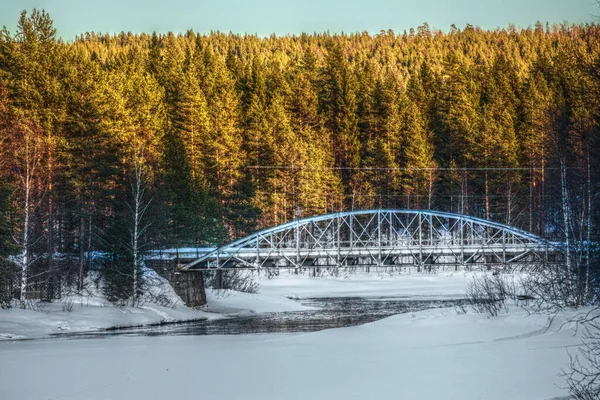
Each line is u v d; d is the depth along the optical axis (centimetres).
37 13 7962
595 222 3506
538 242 6538
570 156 5972
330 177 10688
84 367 2858
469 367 2559
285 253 6525
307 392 2280
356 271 10238
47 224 5666
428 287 8569
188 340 3962
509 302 4538
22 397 2294
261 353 3203
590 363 2464
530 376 2345
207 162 9906
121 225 5562
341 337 3734
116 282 5444
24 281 4822
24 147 5716
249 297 7056
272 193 10094
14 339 4119
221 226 8912
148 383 2492
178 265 6222
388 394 2203
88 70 8825
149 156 8506
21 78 7288
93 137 6325
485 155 10794
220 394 2289
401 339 3522
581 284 3634
